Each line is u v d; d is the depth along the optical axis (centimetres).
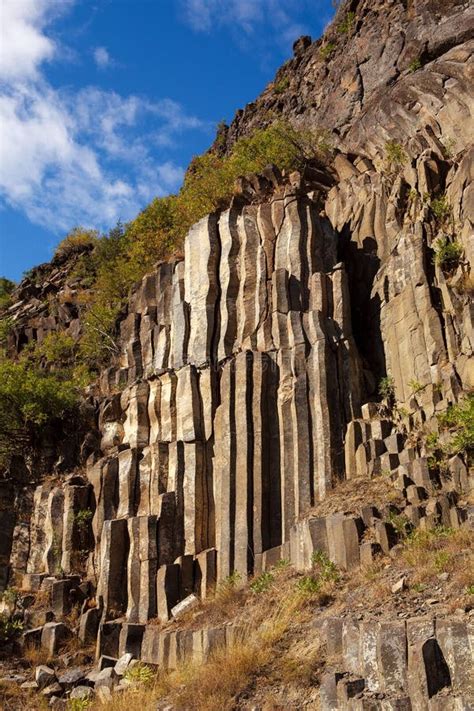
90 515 2230
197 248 2434
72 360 3169
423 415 1881
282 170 2923
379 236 2391
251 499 1944
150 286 2706
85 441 2441
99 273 3625
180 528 2023
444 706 1058
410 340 2050
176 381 2278
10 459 2509
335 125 3284
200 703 1360
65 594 2042
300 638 1415
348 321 2156
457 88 2542
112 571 2008
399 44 3175
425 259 2123
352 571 1555
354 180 2659
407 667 1153
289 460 1959
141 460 2214
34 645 1923
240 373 2089
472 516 1473
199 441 2117
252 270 2317
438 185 2303
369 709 1124
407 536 1539
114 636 1853
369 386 2097
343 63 3484
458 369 1895
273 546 1888
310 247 2295
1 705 1652
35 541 2284
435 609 1270
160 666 1686
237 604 1708
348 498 1773
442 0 3023
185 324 2345
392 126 2797
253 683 1353
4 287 4897
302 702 1265
